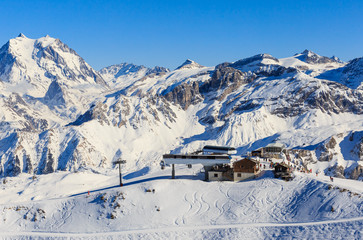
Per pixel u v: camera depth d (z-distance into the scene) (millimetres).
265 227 99375
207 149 153625
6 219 118375
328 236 91375
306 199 107188
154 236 101062
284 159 154250
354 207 99625
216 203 112562
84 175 190000
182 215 109188
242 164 124125
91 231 107875
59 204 121750
